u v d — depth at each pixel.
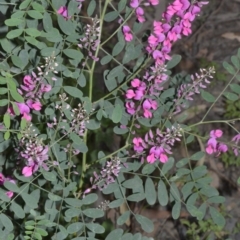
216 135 1.05
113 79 1.07
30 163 0.98
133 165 1.05
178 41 2.05
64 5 1.03
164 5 1.99
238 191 1.61
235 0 2.19
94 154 1.38
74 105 1.18
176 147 1.66
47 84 1.01
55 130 1.01
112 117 0.99
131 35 1.06
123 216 1.03
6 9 1.05
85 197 1.02
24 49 1.02
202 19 2.14
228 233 1.53
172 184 1.04
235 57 1.06
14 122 1.05
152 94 1.03
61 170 1.04
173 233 1.53
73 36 1.02
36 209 1.11
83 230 1.02
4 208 1.00
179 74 1.11
